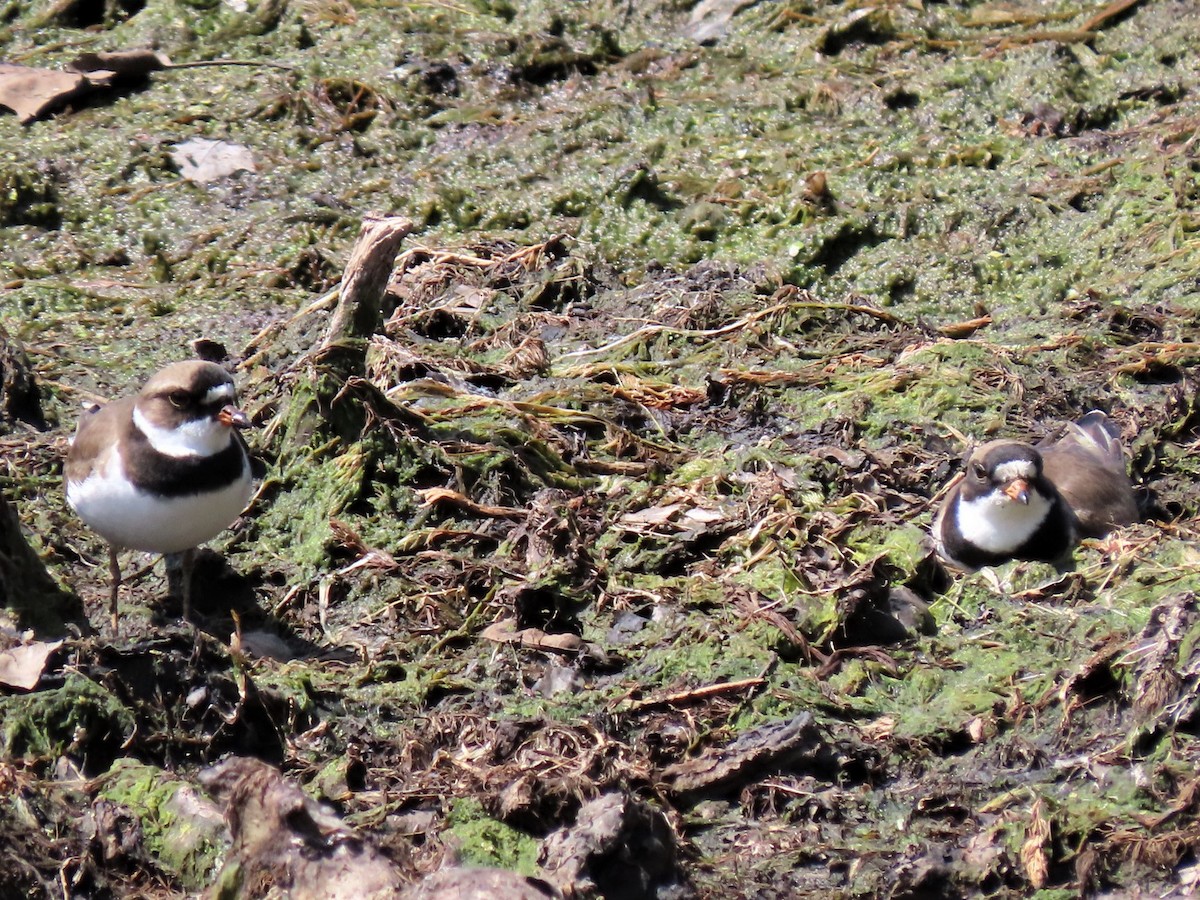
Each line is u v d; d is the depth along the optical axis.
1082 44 19.81
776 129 18.88
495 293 16.45
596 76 20.05
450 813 9.13
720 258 17.16
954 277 16.80
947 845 9.19
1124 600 10.98
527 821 9.09
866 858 9.09
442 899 7.69
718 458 13.55
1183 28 19.83
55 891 8.70
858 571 11.16
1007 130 18.66
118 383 14.96
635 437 13.84
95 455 10.70
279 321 15.90
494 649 11.06
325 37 20.69
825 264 17.06
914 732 10.07
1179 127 18.22
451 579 11.98
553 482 13.18
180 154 18.61
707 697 10.37
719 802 9.66
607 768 9.51
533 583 11.54
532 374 15.08
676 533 12.42
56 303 16.41
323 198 17.98
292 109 19.31
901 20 20.45
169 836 8.87
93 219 17.75
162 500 10.60
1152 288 16.31
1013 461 11.56
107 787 9.16
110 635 10.73
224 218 17.77
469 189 18.19
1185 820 9.18
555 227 17.67
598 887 8.55
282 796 8.14
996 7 20.80
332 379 13.13
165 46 20.69
